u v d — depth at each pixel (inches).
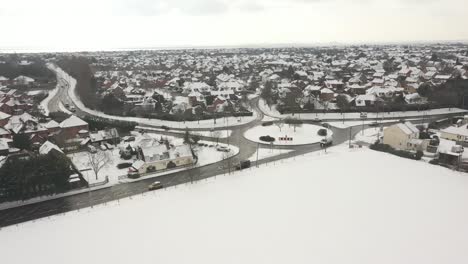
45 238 2263.8
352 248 2146.9
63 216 2529.5
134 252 2118.6
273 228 2358.5
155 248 2156.7
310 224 2401.6
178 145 3695.9
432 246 2166.6
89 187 2972.4
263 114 5723.4
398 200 2716.5
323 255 2086.6
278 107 5920.3
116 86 7313.0
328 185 2989.7
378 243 2194.9
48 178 2787.9
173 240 2237.9
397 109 5792.3
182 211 2588.6
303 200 2731.3
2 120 4712.1
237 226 2386.8
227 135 4525.1
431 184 2997.0
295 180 3102.9
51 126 4347.9
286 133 4584.2
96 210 2610.7
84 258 2064.5
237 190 2923.2
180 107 5659.5
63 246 2180.1
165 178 3186.5
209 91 7091.5
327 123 5128.0
